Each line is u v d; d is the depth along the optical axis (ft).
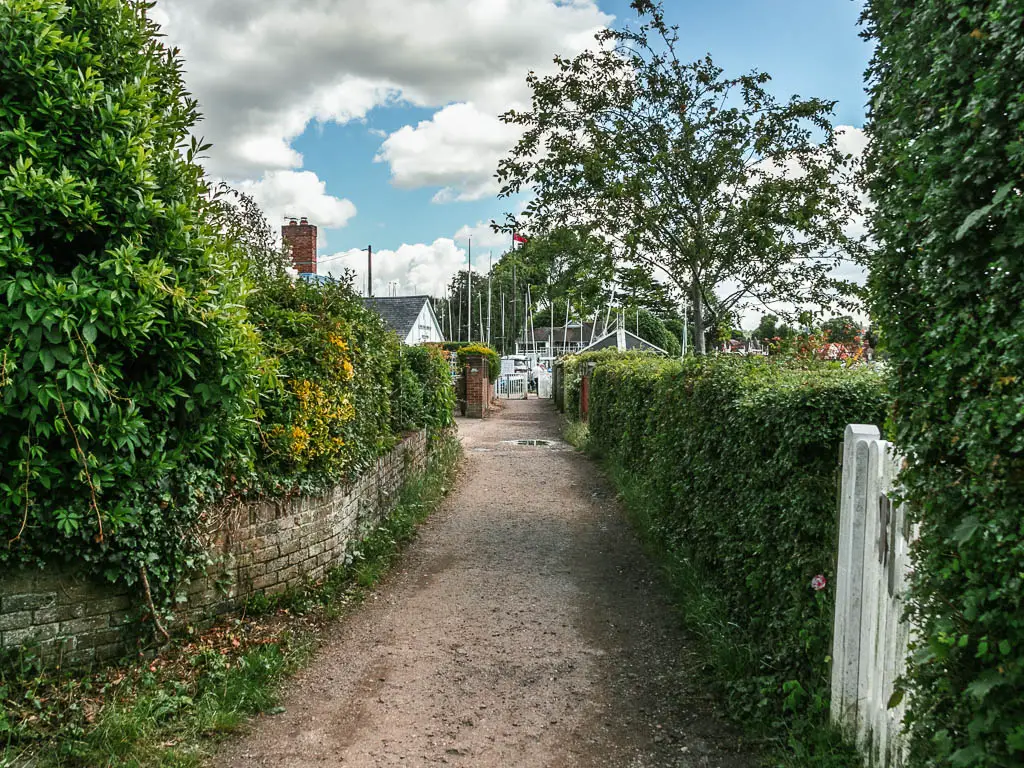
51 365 12.09
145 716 12.44
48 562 13.26
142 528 14.23
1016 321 6.54
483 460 48.62
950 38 7.77
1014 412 6.41
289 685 15.02
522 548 26.30
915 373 8.60
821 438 12.57
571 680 15.51
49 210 12.28
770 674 14.06
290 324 20.53
